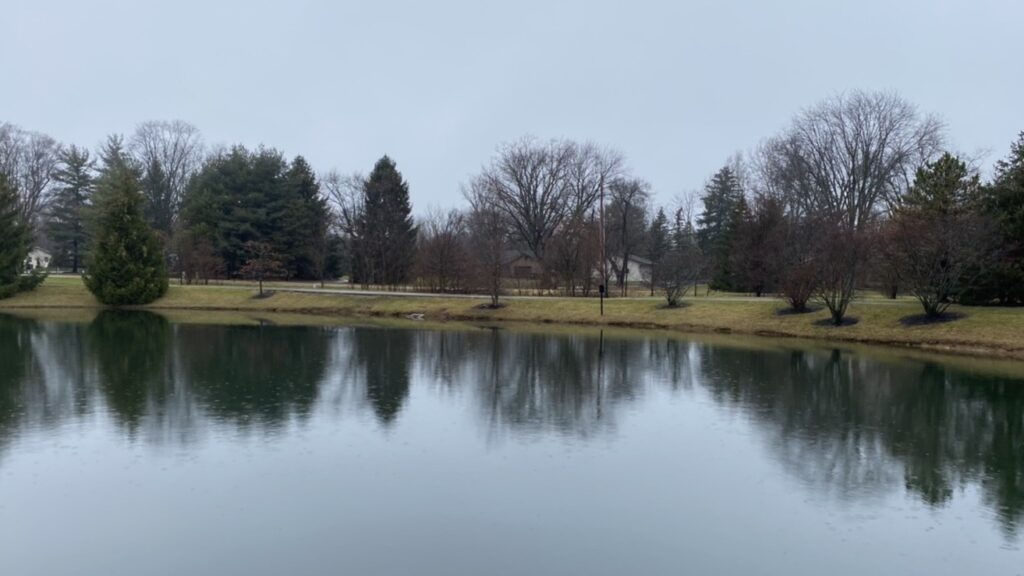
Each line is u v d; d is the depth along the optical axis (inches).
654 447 493.0
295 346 1009.5
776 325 1209.4
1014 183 1105.4
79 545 331.6
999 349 932.6
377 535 343.9
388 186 2278.5
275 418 559.8
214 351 944.3
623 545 335.9
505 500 389.1
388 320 1488.7
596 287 1759.4
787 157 2076.8
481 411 597.3
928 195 1219.9
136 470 431.2
